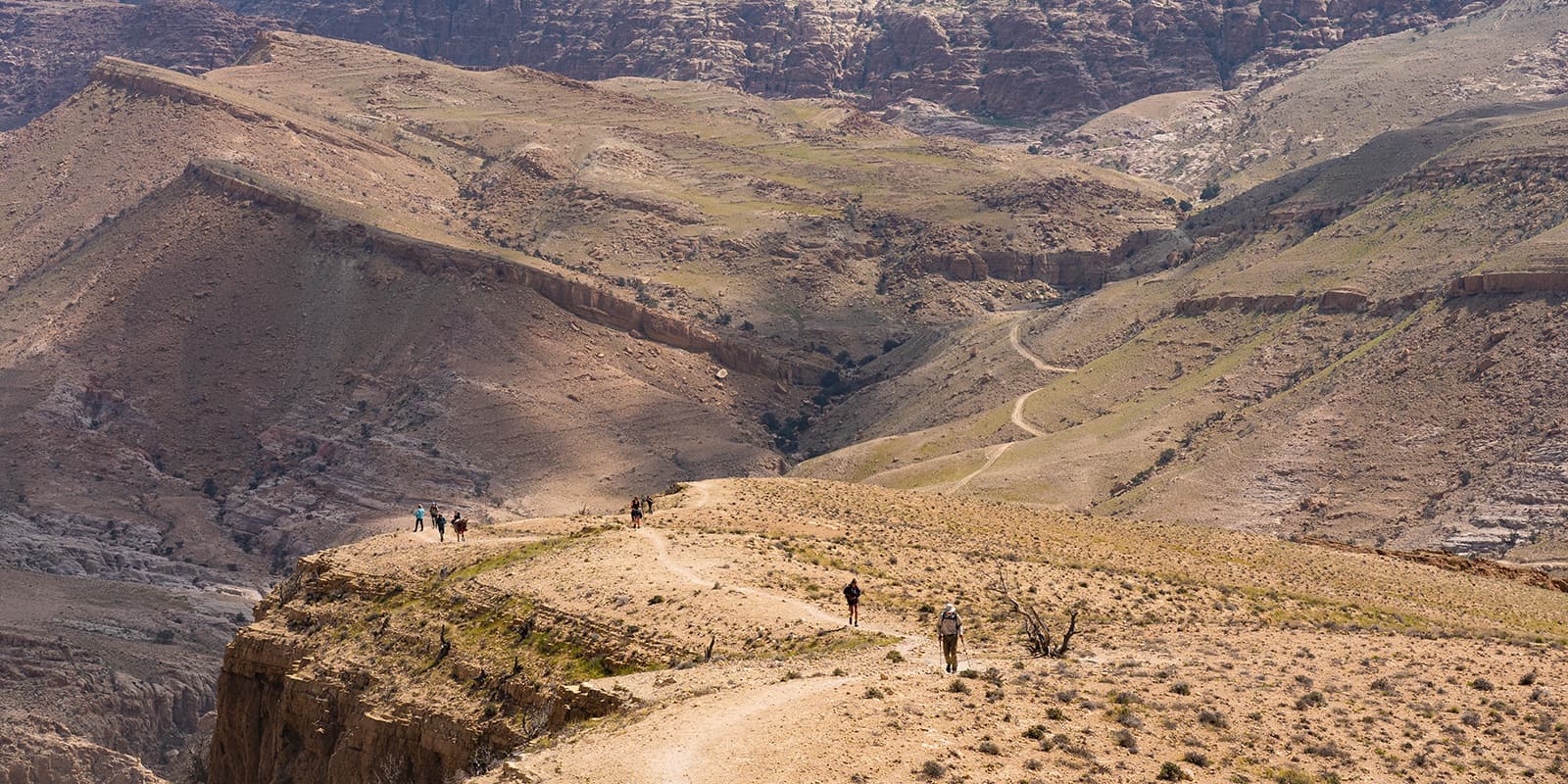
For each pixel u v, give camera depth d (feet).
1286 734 152.97
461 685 220.64
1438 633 235.40
